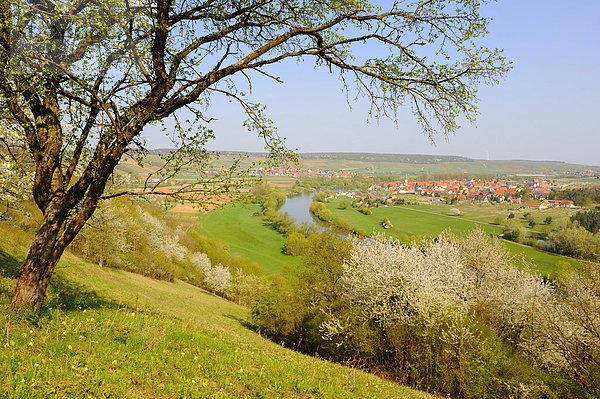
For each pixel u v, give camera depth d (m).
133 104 7.96
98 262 41.66
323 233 31.48
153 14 7.23
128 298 19.67
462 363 16.81
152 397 5.30
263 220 131.50
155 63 7.58
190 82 8.24
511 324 23.02
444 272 24.23
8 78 6.86
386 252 24.31
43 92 7.15
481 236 28.81
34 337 6.32
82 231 37.09
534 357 19.56
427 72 9.14
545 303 20.12
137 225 52.56
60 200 7.80
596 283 17.53
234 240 106.69
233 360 7.69
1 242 18.62
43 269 7.64
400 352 19.44
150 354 6.68
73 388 4.81
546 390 16.19
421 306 19.38
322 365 10.70
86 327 7.20
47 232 7.62
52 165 7.86
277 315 31.44
